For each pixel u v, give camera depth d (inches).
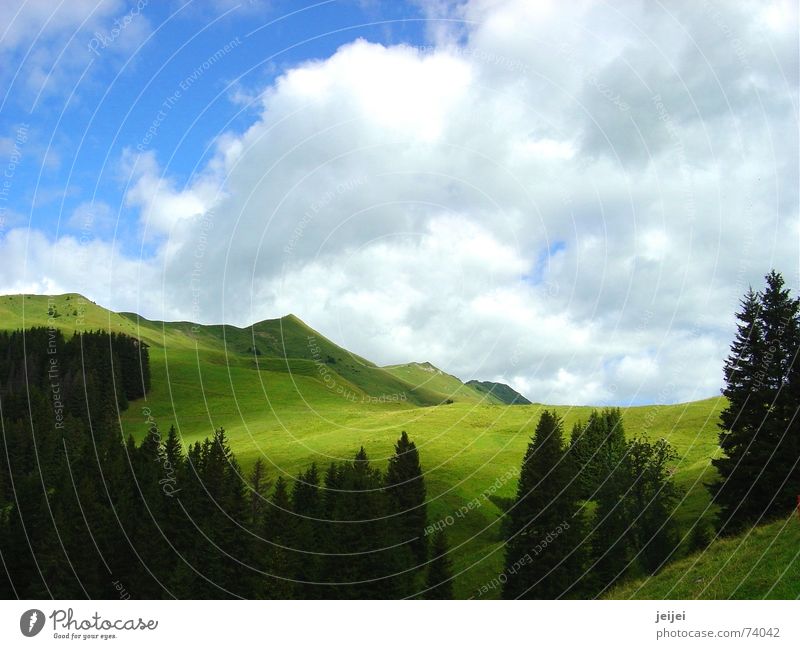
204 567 2151.8
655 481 2276.1
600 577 2012.8
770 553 1293.1
